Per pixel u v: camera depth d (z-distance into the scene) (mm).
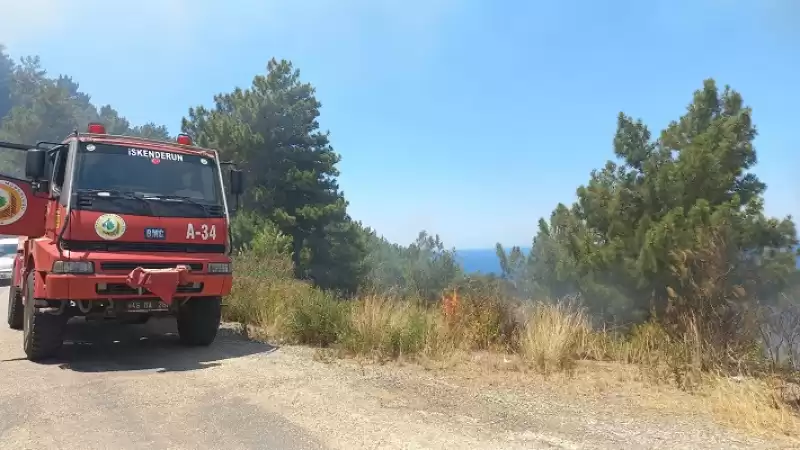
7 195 7578
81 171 7109
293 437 4516
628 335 8641
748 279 8711
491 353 7957
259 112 34594
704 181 10883
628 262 10719
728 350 6430
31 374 6496
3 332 9500
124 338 9023
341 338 7965
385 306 8727
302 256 32781
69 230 6766
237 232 28984
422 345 7703
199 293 7418
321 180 37312
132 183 7402
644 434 4734
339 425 4801
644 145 12406
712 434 4754
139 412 5109
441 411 5250
